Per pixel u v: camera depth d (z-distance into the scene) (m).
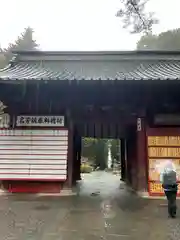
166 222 8.30
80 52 18.09
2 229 7.49
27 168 13.57
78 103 13.93
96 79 11.93
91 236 6.88
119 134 18.12
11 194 13.48
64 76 14.14
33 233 7.11
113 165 51.47
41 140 13.73
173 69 16.22
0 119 13.98
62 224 8.03
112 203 11.52
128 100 13.83
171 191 9.12
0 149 13.77
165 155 13.25
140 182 13.41
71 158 13.91
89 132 17.78
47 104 13.91
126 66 17.50
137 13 10.05
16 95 13.56
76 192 14.54
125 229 7.52
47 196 13.08
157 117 13.49
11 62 17.55
